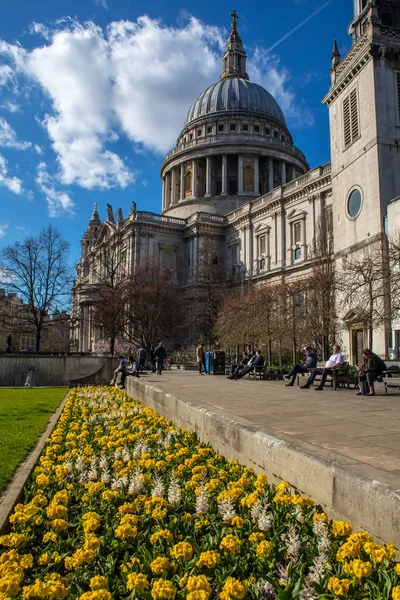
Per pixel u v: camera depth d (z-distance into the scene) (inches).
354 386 828.0
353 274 1210.6
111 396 828.6
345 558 175.6
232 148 3636.8
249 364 1063.0
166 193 4025.6
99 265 3513.8
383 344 1339.8
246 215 3009.4
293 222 2650.1
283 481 261.7
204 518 233.1
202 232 3203.7
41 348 4758.9
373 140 1449.3
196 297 2837.1
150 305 2332.7
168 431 433.7
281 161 3762.3
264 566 183.8
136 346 2362.2
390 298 1041.5
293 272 2568.9
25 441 435.8
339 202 1646.2
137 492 263.4
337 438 314.8
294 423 383.6
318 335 1567.4
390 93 1483.8
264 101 4055.1
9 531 227.3
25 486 294.7
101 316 2354.8
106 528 224.1
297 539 195.0
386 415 434.9
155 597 154.9
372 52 1470.2
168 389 731.4
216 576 177.3
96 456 340.5
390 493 185.9
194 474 289.3
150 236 3228.3
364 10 1571.1
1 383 1482.5
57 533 221.3
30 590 156.3
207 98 4055.1
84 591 176.7
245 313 1744.6
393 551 171.9
